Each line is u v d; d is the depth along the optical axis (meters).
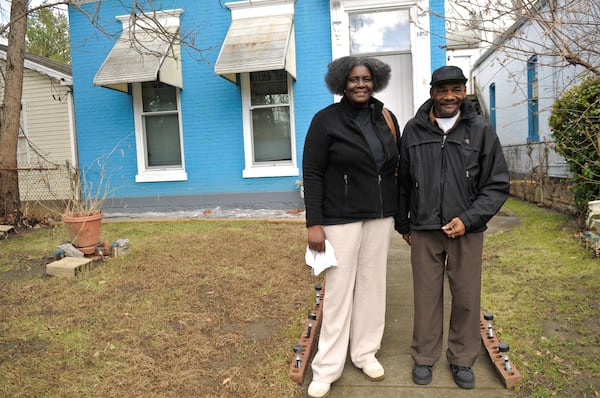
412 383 3.13
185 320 4.08
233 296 4.63
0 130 8.84
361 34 8.77
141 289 4.86
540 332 3.71
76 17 9.59
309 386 3.04
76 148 11.91
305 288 4.86
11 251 6.75
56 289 4.88
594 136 5.90
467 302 3.00
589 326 3.76
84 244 5.93
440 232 3.01
